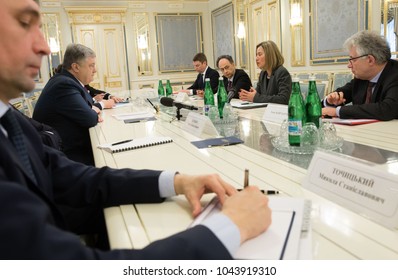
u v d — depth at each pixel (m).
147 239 0.68
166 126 2.09
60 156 1.00
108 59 7.88
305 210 0.74
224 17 7.79
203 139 1.61
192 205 0.79
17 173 0.59
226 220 0.59
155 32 8.11
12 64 0.67
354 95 2.27
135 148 1.50
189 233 0.54
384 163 1.07
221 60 4.09
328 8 5.00
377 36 2.01
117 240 0.68
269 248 0.59
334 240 0.63
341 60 4.88
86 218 0.97
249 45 7.04
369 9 4.32
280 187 0.92
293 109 1.53
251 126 1.88
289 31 5.89
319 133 1.32
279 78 3.21
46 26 7.31
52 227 0.48
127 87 8.11
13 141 0.75
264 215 0.64
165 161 1.26
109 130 2.08
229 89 3.96
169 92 4.50
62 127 2.32
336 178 0.82
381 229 0.67
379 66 2.02
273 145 1.40
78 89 2.38
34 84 0.73
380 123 1.77
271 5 6.22
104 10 7.58
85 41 7.65
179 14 8.25
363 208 0.73
